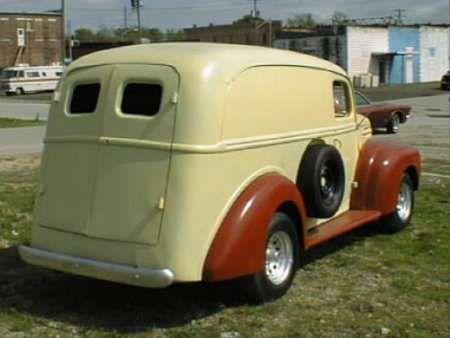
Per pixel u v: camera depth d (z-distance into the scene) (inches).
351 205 313.1
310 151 263.9
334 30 2667.3
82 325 221.6
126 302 242.1
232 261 215.9
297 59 262.4
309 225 269.7
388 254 302.7
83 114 228.7
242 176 226.8
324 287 257.0
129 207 217.3
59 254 229.1
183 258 210.7
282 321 223.5
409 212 350.0
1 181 510.3
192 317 227.0
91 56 235.8
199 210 212.4
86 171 225.3
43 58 3297.2
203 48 231.1
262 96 236.7
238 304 236.8
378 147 324.2
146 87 220.4
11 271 279.9
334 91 293.4
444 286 259.6
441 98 1756.9
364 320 224.8
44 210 234.7
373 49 2714.1
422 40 2869.1
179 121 213.0
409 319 226.2
